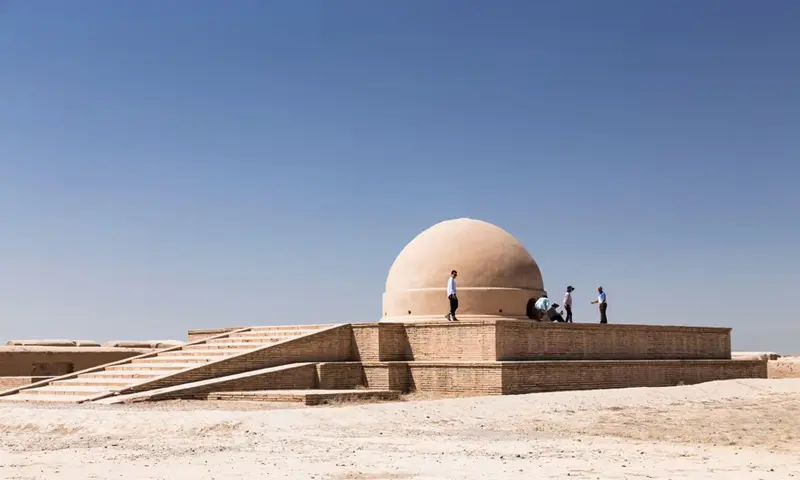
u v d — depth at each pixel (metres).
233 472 15.68
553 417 25.69
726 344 42.34
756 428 23.58
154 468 16.11
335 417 23.20
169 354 35.44
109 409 24.83
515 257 37.38
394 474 15.56
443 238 37.50
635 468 16.30
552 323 34.22
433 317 36.16
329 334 33.47
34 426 21.84
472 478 15.18
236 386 29.47
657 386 37.38
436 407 25.88
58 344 44.91
